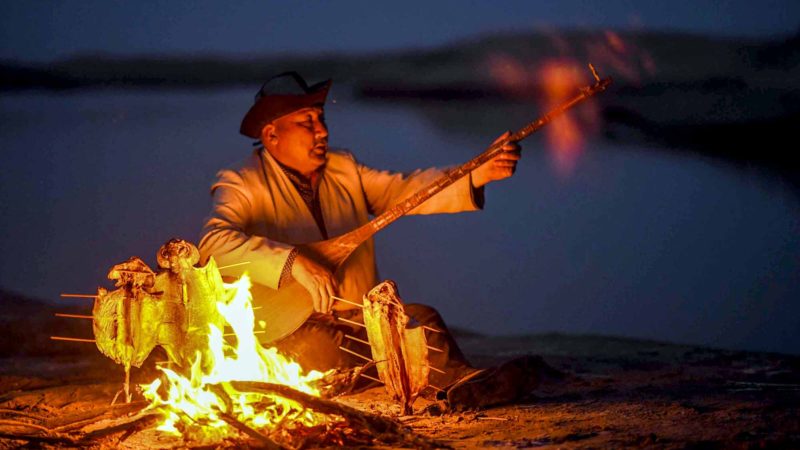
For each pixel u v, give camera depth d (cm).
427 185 770
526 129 733
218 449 552
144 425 588
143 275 614
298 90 763
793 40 2364
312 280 702
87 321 1154
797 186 1695
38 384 838
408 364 652
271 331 728
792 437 539
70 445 573
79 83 3002
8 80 2977
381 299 649
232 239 720
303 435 567
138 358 614
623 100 2320
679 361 919
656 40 2555
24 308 1230
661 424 593
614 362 923
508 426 609
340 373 666
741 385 749
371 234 730
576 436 568
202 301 621
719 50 2345
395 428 549
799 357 924
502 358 992
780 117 2022
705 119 2088
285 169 778
